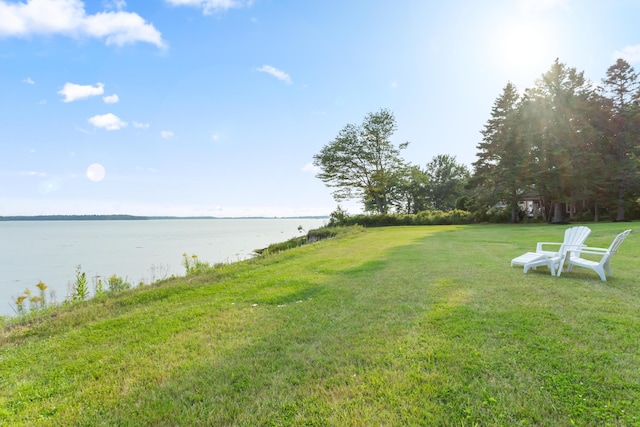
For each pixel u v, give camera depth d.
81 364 3.30
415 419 2.21
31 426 2.31
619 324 3.83
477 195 35.91
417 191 60.44
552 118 28.56
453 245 13.27
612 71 29.50
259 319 4.52
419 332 3.76
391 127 38.25
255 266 9.46
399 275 7.25
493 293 5.41
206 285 7.07
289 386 2.70
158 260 19.89
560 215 28.58
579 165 27.17
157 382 2.87
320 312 4.73
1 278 14.30
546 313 4.30
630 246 10.81
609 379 2.62
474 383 2.62
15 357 3.54
